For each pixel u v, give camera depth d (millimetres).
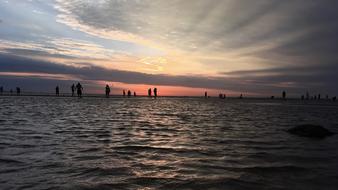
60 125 18250
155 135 15242
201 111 36062
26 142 12305
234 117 27781
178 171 8477
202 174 8211
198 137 14820
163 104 52938
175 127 18828
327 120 26578
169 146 12203
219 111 36844
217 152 11172
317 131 16375
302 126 17125
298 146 12859
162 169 8656
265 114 33031
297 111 40250
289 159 10250
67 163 9102
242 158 10250
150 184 7312
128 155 10406
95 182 7355
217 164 9352
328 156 10852
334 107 56719
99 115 26234
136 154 10609
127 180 7578
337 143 13844
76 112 28594
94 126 18266
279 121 24547
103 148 11500
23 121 19844
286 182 7664
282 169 8891
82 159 9656
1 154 10070
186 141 13547
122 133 15633
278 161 9914
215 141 13695
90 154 10414
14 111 27578
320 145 13219
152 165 9102
